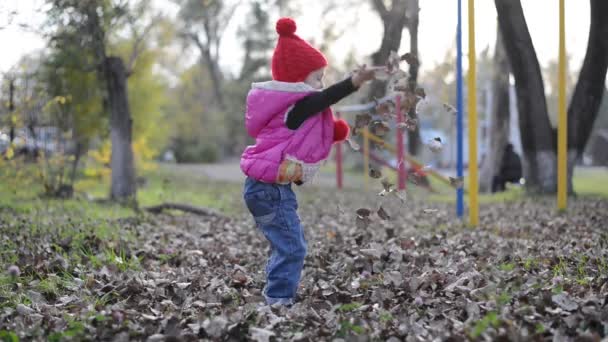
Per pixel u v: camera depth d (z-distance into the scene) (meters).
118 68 13.56
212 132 49.72
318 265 6.23
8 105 12.20
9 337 3.87
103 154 16.12
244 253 7.22
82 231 7.76
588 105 13.91
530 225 9.18
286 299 4.59
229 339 3.91
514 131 44.69
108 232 8.25
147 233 8.84
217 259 6.82
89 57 13.43
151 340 3.82
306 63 4.45
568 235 7.79
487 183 20.09
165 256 6.88
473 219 9.66
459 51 9.95
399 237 7.63
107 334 3.96
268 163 4.36
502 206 12.91
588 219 9.44
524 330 3.63
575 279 4.93
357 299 4.81
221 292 5.09
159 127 25.97
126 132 13.76
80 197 13.23
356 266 5.89
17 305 4.73
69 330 3.98
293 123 4.34
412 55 4.40
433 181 28.98
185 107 49.72
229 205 15.18
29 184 13.41
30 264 6.12
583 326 3.77
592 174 36.75
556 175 14.14
